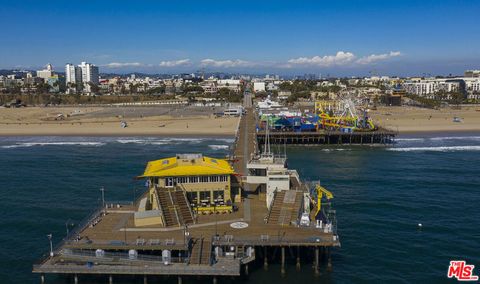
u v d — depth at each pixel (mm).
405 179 117812
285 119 193750
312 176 121938
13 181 116250
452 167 133500
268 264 65812
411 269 65875
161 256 60594
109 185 112062
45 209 92500
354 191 106188
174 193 75250
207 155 154000
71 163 140625
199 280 60750
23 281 62031
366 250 72125
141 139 194500
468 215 88688
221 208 74812
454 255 70500
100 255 59406
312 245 62562
